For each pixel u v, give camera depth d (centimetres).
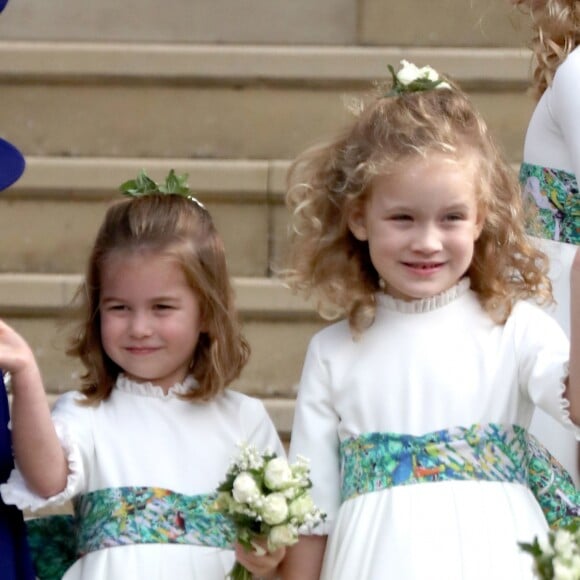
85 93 1437
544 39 971
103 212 1384
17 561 837
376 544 801
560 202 957
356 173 835
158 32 1501
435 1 1473
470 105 859
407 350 838
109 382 894
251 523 798
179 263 872
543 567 691
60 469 821
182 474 867
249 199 1376
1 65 1433
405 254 823
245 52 1427
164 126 1437
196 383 896
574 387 772
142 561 842
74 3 1498
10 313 1340
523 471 828
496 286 848
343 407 846
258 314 1330
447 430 817
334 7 1493
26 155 1441
